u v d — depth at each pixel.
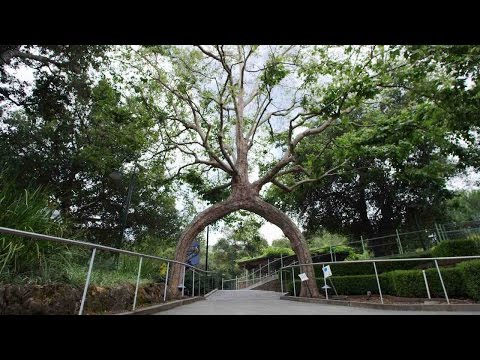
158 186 16.86
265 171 18.98
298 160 16.83
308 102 13.23
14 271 4.00
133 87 12.81
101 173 15.29
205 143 13.73
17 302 3.57
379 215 22.73
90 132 14.62
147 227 19.19
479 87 7.98
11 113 13.80
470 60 7.58
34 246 4.33
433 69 8.76
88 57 12.88
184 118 15.50
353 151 12.37
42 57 12.27
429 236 19.53
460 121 8.83
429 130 10.79
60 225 5.30
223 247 41.78
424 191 18.88
